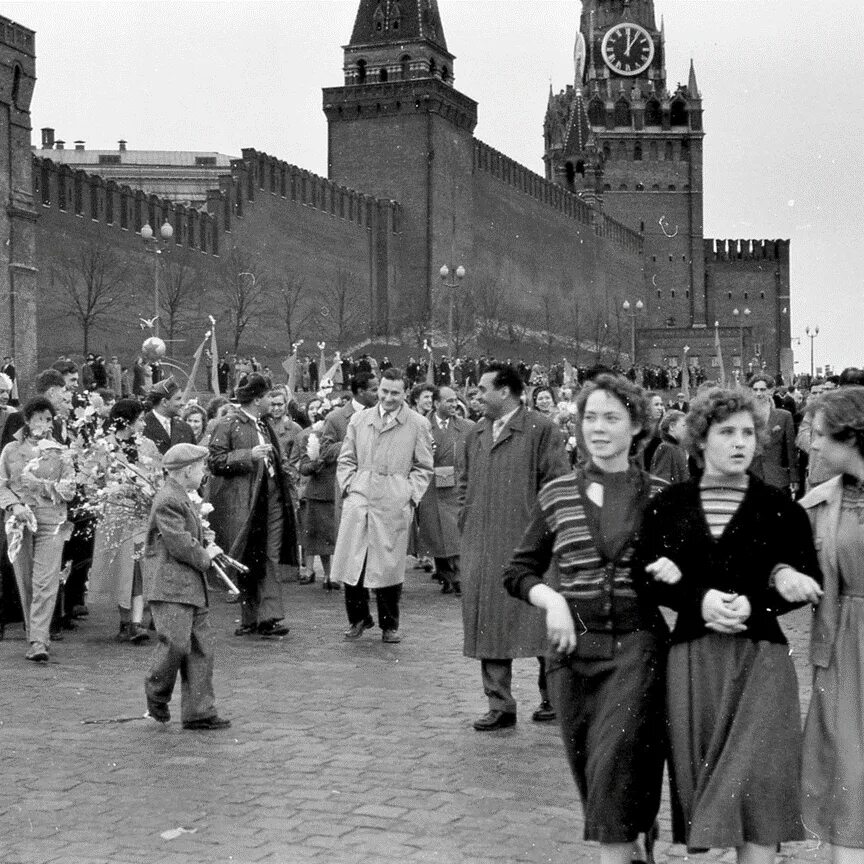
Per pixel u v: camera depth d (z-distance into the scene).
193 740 8.94
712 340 127.31
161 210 60.84
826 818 5.76
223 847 6.69
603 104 135.75
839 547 5.74
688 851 5.50
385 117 85.38
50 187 53.28
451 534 16.52
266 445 12.88
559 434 9.34
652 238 135.00
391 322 83.12
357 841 6.77
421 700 10.19
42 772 8.14
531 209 101.69
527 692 10.67
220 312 65.44
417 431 12.69
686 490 5.55
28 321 50.34
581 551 5.78
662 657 5.69
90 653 12.43
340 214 78.12
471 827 7.00
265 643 12.82
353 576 12.60
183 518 9.30
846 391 5.79
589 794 5.62
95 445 12.30
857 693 5.72
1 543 13.43
